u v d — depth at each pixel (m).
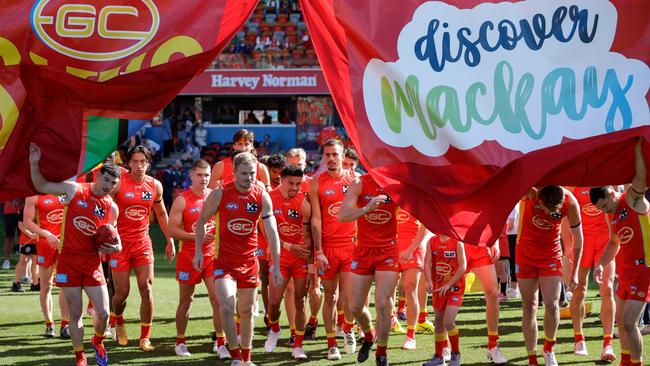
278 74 33.88
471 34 8.10
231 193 8.77
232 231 8.77
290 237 10.09
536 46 8.10
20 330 11.44
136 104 7.97
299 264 9.87
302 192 10.31
